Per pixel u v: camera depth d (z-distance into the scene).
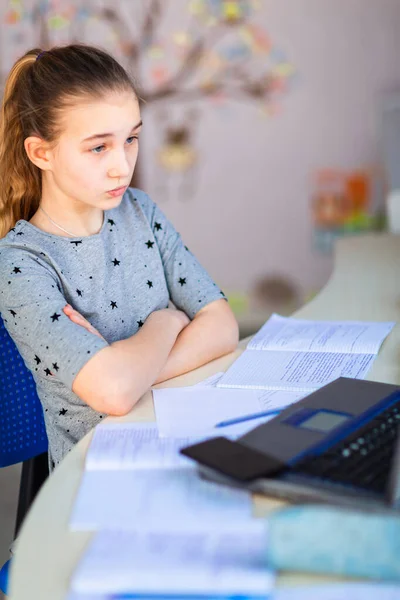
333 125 3.69
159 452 0.94
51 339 1.19
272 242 3.83
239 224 3.81
